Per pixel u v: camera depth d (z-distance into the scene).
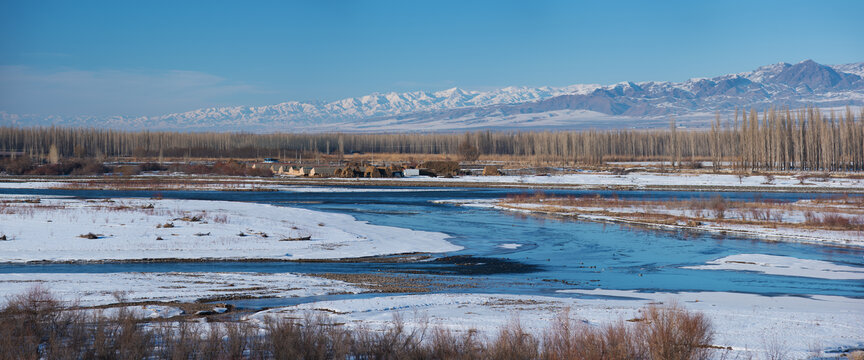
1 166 155.12
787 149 158.88
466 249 44.22
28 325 18.05
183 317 21.56
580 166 192.88
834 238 50.31
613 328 17.50
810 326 20.00
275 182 131.88
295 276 31.20
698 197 95.44
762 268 36.50
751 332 19.06
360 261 38.38
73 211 57.72
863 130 161.50
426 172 155.00
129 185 116.25
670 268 36.56
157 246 40.66
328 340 17.25
